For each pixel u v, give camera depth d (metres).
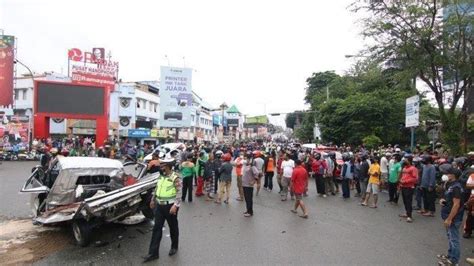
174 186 7.39
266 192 17.09
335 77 57.72
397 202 14.29
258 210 12.48
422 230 9.95
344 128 32.88
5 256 7.35
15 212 11.23
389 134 31.39
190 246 8.13
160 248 7.97
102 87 34.53
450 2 17.27
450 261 7.23
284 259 7.34
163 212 7.34
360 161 16.59
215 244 8.31
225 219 10.98
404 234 9.49
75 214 7.72
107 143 28.98
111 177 9.71
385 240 8.88
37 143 31.64
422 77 18.92
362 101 31.75
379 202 14.62
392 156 16.16
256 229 9.78
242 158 14.74
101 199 7.82
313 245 8.36
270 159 17.94
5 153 30.88
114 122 47.81
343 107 33.00
